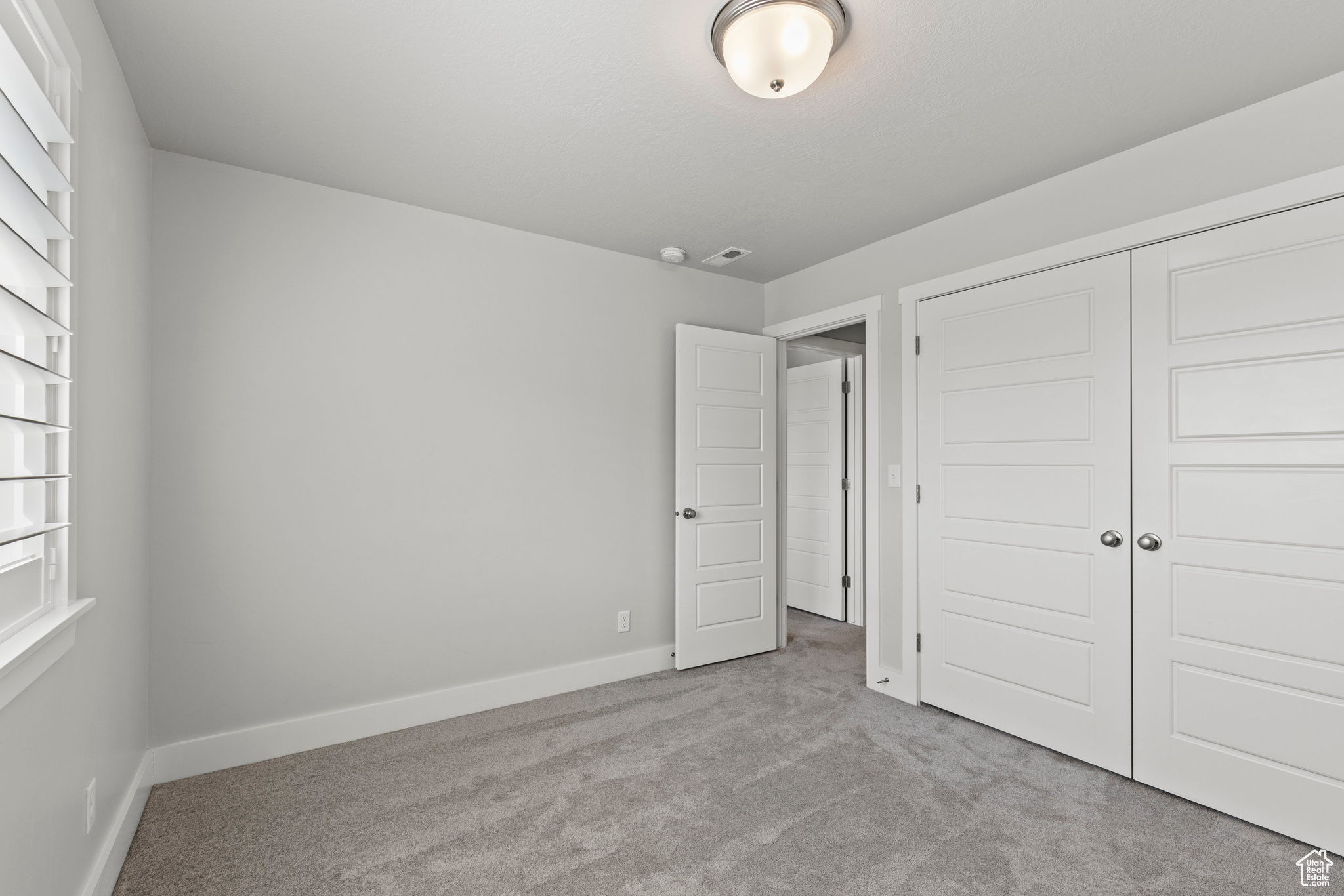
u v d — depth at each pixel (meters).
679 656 3.56
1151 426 2.29
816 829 2.02
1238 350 2.09
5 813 1.08
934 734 2.73
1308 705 1.93
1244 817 2.05
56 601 1.33
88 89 1.53
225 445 2.45
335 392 2.68
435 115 2.13
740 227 3.15
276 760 2.48
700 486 3.66
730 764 2.45
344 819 2.07
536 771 2.40
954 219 2.96
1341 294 1.89
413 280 2.87
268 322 2.54
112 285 1.76
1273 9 1.62
